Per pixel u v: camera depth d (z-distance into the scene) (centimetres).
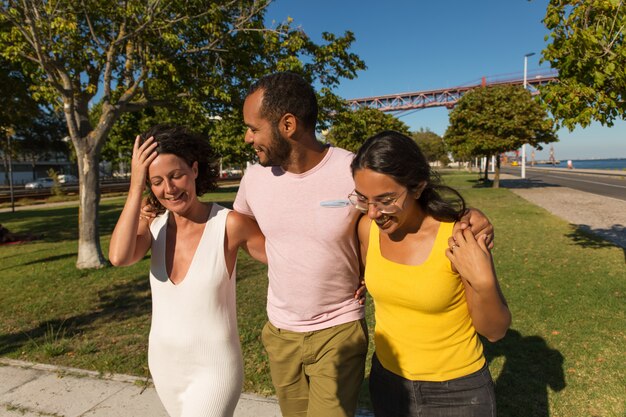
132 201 176
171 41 659
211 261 182
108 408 316
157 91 812
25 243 1117
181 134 180
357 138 2292
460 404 156
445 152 6494
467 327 156
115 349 420
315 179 184
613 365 352
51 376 366
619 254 756
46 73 696
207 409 179
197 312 181
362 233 182
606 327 430
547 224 1134
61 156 5447
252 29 726
